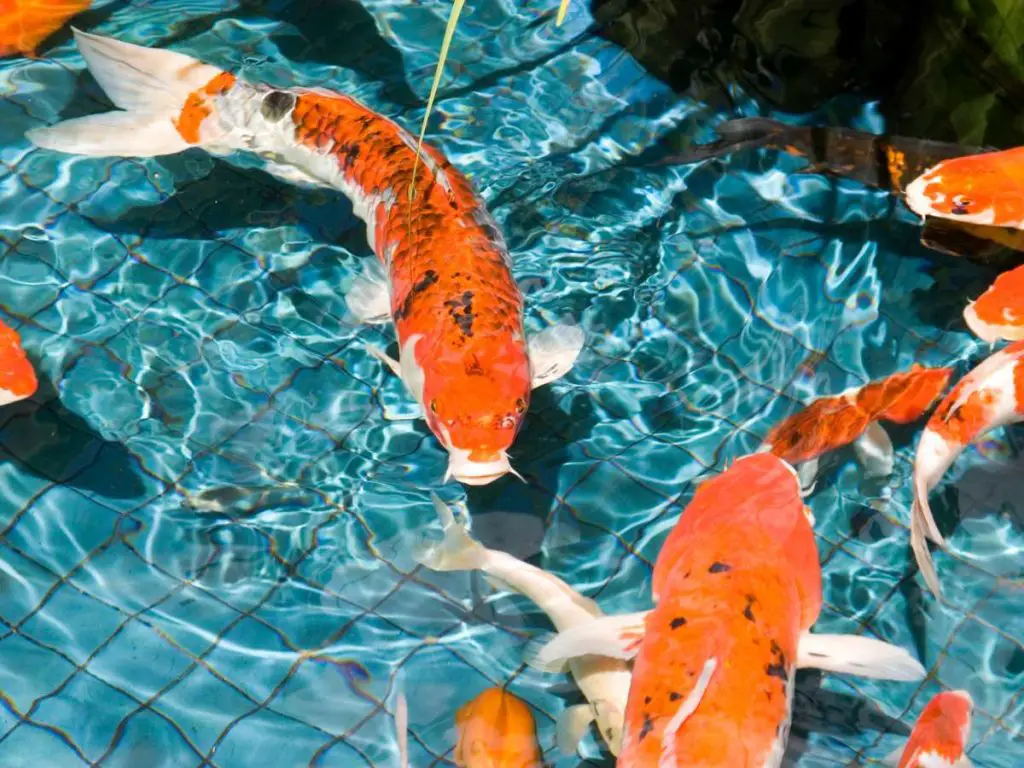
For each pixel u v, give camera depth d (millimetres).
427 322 1328
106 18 1769
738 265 1574
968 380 1360
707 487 1270
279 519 1396
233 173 1629
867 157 1613
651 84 1732
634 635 1213
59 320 1509
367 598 1352
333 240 1579
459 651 1319
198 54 1741
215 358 1492
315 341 1509
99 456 1426
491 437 1265
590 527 1397
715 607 1168
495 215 1599
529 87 1729
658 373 1499
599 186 1633
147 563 1365
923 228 1602
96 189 1609
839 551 1384
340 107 1520
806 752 1265
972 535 1392
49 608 1335
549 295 1538
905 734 1276
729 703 1119
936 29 1701
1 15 1733
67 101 1674
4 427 1438
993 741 1269
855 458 1437
